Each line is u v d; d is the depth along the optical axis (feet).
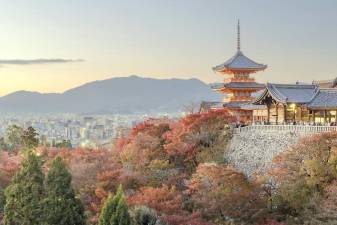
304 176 216.13
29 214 192.24
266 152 266.57
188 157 280.10
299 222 208.85
